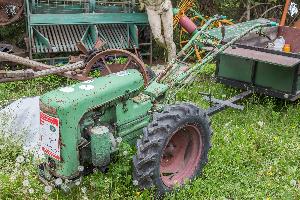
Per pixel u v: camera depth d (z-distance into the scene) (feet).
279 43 24.64
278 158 16.24
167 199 13.48
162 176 13.66
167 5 28.30
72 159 12.53
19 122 17.95
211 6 35.99
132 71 14.51
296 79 19.35
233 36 21.91
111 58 26.16
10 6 30.09
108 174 13.66
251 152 16.40
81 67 21.08
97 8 29.55
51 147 12.55
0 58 20.86
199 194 13.98
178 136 14.57
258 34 24.45
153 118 13.46
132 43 29.76
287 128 18.67
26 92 22.50
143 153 12.83
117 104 13.64
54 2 29.27
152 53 32.30
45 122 12.48
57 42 28.22
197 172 14.64
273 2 36.40
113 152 13.33
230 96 22.31
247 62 20.76
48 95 12.52
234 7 36.91
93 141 12.58
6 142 16.16
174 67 18.31
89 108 12.65
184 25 29.45
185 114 13.51
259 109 20.39
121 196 13.35
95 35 28.58
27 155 15.78
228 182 14.78
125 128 14.07
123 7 30.12
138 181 13.00
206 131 14.43
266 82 20.42
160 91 15.19
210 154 16.03
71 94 12.59
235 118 19.66
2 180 13.88
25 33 31.09
